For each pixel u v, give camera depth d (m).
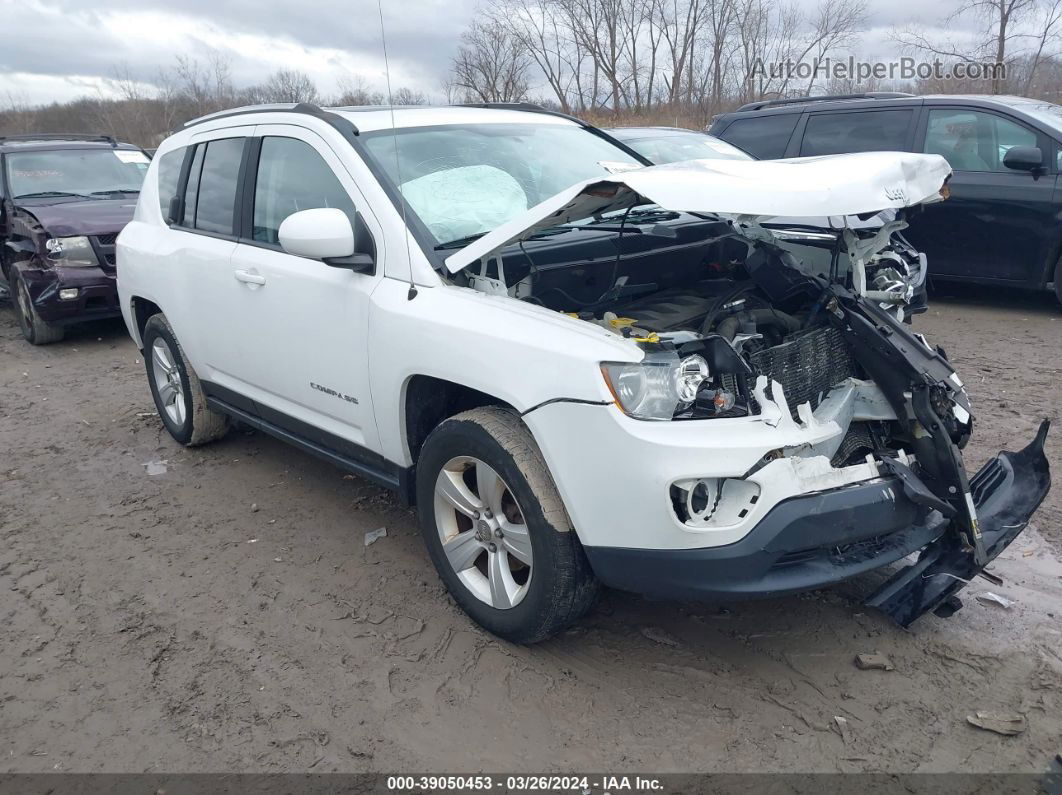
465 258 3.19
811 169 3.06
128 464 5.36
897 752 2.70
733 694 2.99
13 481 5.18
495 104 4.73
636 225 3.85
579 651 3.25
